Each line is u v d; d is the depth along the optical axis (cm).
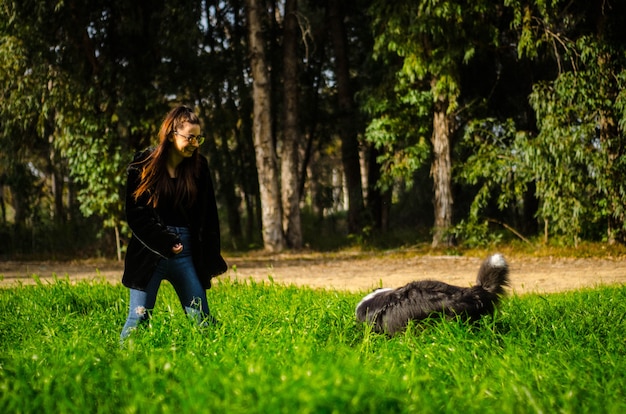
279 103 2630
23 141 2200
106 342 514
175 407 352
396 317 559
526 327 588
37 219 2473
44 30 1938
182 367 423
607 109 1716
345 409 327
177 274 529
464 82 2066
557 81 1705
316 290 1034
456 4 1736
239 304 746
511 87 2122
